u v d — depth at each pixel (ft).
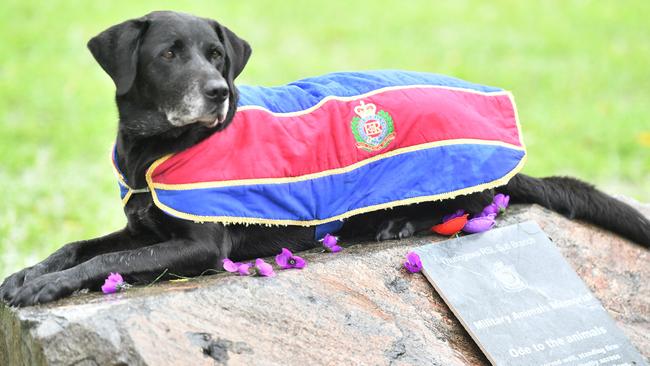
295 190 17.81
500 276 18.01
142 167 17.30
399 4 66.39
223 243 17.61
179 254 16.85
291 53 53.31
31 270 17.26
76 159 38.06
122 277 16.40
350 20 61.67
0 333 16.65
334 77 19.57
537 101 45.50
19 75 48.88
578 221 20.62
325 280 16.90
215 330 15.23
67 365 14.60
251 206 17.40
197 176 17.01
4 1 62.69
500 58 52.85
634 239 20.52
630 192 34.65
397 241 18.94
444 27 60.03
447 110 19.07
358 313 16.53
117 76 17.16
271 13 62.85
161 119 17.16
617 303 19.30
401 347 16.34
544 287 18.07
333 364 15.64
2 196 32.68
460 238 18.56
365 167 18.49
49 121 42.47
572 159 37.27
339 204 18.33
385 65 50.80
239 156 17.42
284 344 15.56
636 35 58.13
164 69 17.11
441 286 17.54
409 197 18.53
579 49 54.85
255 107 17.97
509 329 17.28
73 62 51.70
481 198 19.62
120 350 14.48
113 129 41.34
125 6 61.62
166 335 14.83
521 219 19.72
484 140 19.16
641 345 18.34
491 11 64.75
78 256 18.02
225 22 59.26
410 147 18.78
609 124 41.70
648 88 47.88
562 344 17.35
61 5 61.87
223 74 17.95
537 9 65.16
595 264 19.76
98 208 32.07
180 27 17.34
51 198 33.09
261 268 16.51
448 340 17.06
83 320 14.66
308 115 18.34
